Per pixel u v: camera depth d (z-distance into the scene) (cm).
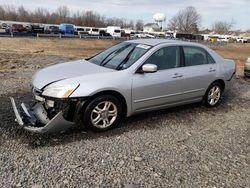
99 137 478
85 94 464
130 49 580
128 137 487
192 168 403
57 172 368
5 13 11050
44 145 436
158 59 558
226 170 404
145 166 398
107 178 364
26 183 342
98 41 4659
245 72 1175
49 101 468
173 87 575
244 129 568
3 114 543
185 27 11094
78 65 559
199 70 623
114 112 506
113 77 498
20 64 1419
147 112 586
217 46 5747
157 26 11669
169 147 462
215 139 509
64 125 450
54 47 3428
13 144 431
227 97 811
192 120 596
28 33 4728
